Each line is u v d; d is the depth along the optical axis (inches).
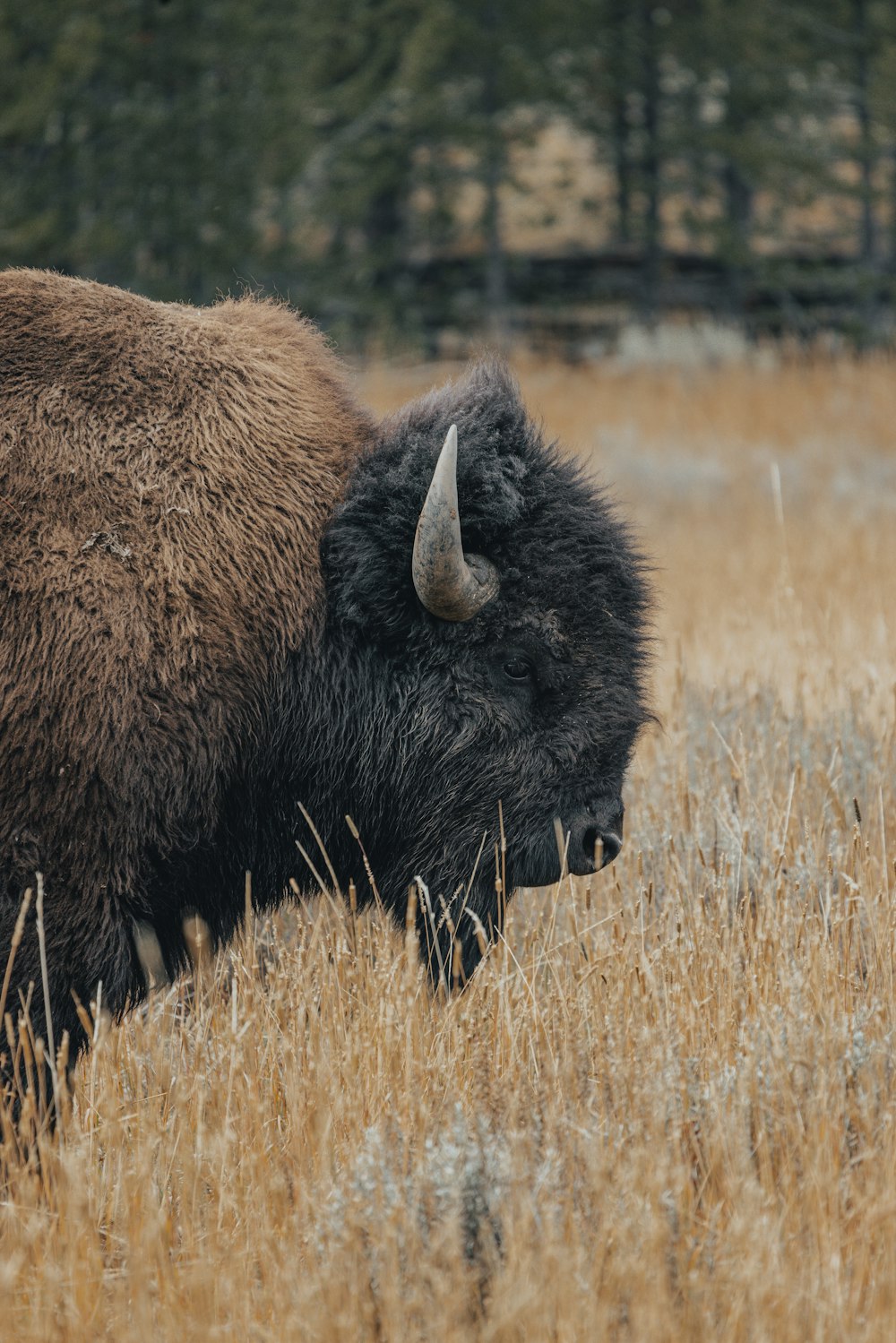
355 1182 449.1
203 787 548.1
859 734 880.3
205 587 550.6
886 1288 425.7
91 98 3447.3
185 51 3499.0
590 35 3791.8
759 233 3914.9
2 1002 485.4
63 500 536.4
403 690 597.6
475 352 674.2
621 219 4092.0
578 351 3922.2
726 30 3686.0
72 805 514.0
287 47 3703.3
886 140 3796.8
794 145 3818.9
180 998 633.6
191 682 540.4
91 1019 529.7
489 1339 399.2
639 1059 516.4
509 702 597.6
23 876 509.0
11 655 511.5
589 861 601.0
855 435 2942.9
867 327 3794.3
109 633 524.7
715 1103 485.7
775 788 813.2
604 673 601.3
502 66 3750.0
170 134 3501.5
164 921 564.7
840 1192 463.8
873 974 591.5
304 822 604.1
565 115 3885.3
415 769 601.3
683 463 2672.2
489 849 604.1
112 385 566.3
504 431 606.9
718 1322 419.5
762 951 588.4
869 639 1161.4
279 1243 453.4
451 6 3681.1
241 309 653.9
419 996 574.9
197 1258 454.9
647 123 3902.6
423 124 3745.1
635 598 615.2
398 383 3622.0
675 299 4126.5
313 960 596.4
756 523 2196.1
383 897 626.2
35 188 3437.5
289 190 3934.5
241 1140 506.0
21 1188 467.8
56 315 574.9
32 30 3395.7
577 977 605.9
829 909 601.9
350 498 592.1
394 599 587.5
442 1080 529.0
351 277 3892.7
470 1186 444.8
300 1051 547.8
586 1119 492.4
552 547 597.6
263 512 576.1
